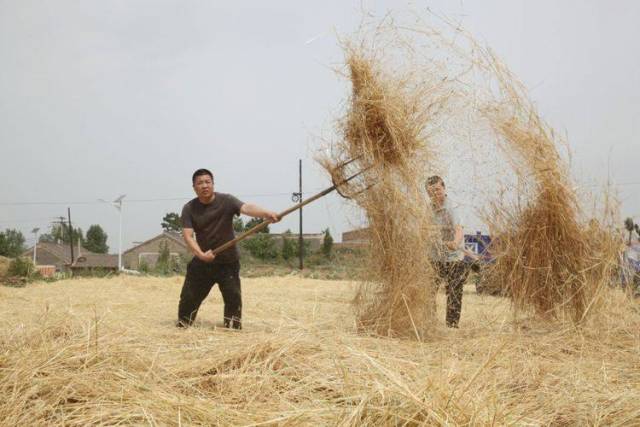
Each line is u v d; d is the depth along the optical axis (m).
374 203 5.23
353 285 5.45
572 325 4.80
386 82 5.23
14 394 2.63
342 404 2.64
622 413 2.60
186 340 4.19
